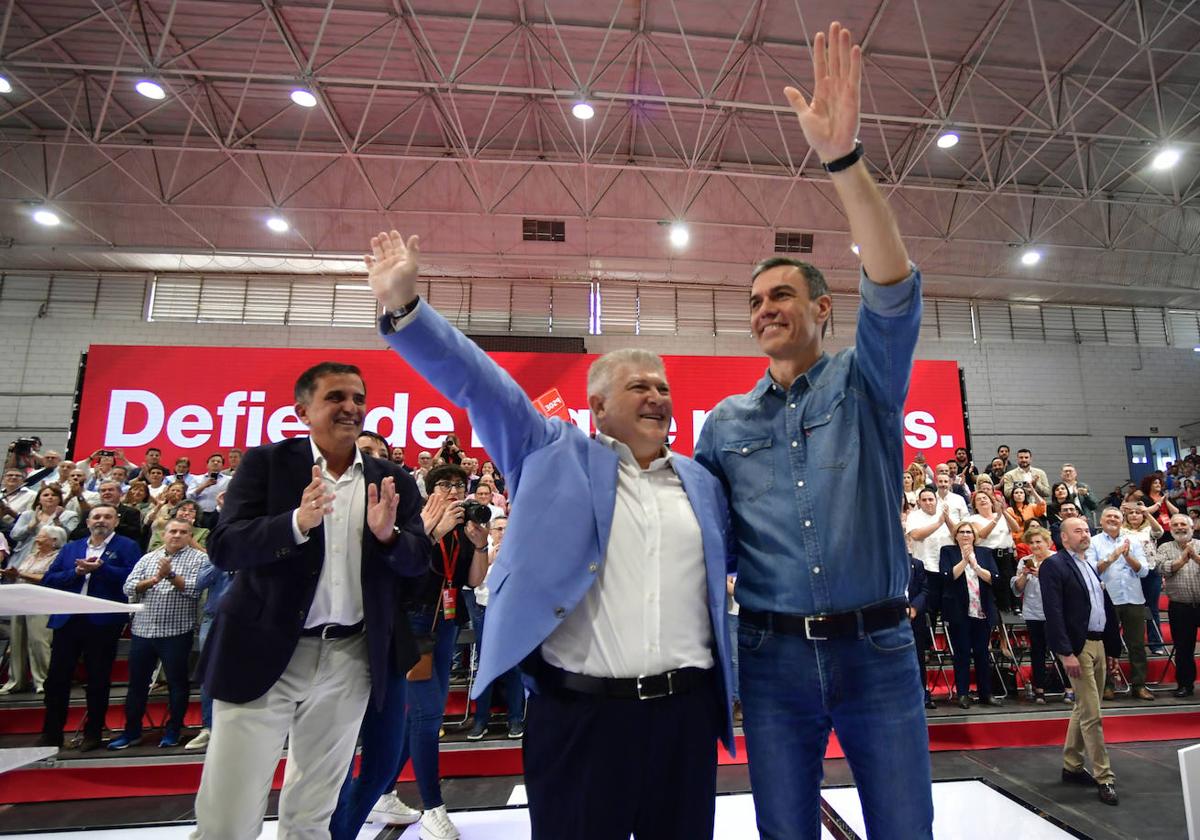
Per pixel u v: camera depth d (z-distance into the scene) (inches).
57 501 195.2
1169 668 219.9
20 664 181.3
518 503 51.0
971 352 461.1
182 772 132.7
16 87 346.3
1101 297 461.1
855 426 53.5
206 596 180.9
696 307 453.7
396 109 374.6
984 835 105.9
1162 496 294.7
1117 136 350.3
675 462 56.0
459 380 49.3
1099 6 304.3
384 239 49.6
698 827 47.7
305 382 71.8
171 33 315.3
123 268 415.8
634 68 342.3
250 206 390.3
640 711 46.8
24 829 108.3
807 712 51.3
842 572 50.6
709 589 51.2
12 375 399.5
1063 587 135.9
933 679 205.5
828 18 311.3
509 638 46.4
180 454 338.6
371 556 69.0
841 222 422.0
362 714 68.3
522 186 407.5
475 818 109.7
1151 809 121.3
